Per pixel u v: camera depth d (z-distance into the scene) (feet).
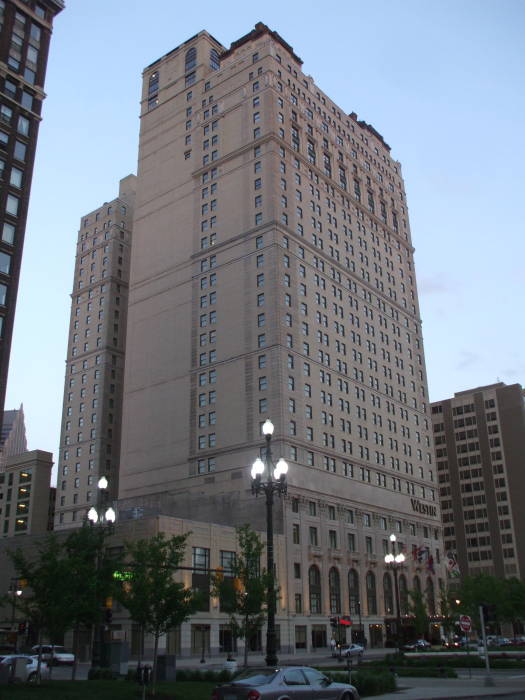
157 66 438.40
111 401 437.99
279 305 319.68
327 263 367.45
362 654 248.52
